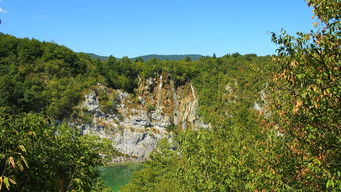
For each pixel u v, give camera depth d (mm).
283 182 9750
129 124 149125
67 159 10289
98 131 137625
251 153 12555
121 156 136125
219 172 13742
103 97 146625
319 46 8195
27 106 115688
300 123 10227
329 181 7621
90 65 167875
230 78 147375
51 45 156500
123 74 170375
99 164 12633
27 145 8953
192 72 175500
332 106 8273
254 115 15797
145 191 52719
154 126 156125
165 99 170250
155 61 188375
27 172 8930
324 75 7719
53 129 10883
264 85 14266
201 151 14406
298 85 8742
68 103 132750
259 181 10523
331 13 8555
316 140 9148
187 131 15953
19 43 146500
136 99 161625
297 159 10352
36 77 136500
